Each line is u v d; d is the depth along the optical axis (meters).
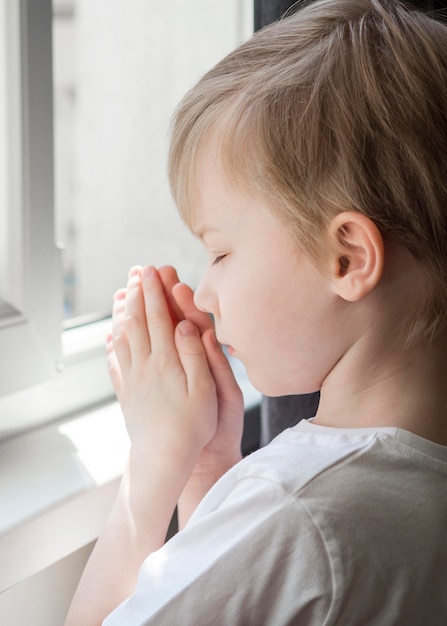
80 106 2.21
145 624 0.62
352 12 0.66
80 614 0.75
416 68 0.62
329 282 0.63
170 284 0.83
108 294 2.18
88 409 1.05
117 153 2.09
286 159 0.61
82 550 0.86
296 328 0.65
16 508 0.78
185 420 0.78
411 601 0.60
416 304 0.63
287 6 0.95
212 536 0.62
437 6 1.10
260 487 0.61
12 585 0.76
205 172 0.66
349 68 0.61
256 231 0.64
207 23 1.39
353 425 0.65
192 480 0.84
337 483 0.60
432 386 0.65
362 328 0.64
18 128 0.89
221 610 0.61
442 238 0.63
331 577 0.58
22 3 0.86
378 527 0.59
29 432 0.97
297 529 0.59
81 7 2.14
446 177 0.62
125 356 0.82
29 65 0.88
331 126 0.60
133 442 0.79
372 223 0.60
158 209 1.90
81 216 2.23
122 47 2.02
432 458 0.62
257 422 1.09
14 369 0.92
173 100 1.66
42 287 0.94
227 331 0.68
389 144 0.60
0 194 0.91
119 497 0.78
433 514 0.61
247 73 0.65
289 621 0.59
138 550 0.75
